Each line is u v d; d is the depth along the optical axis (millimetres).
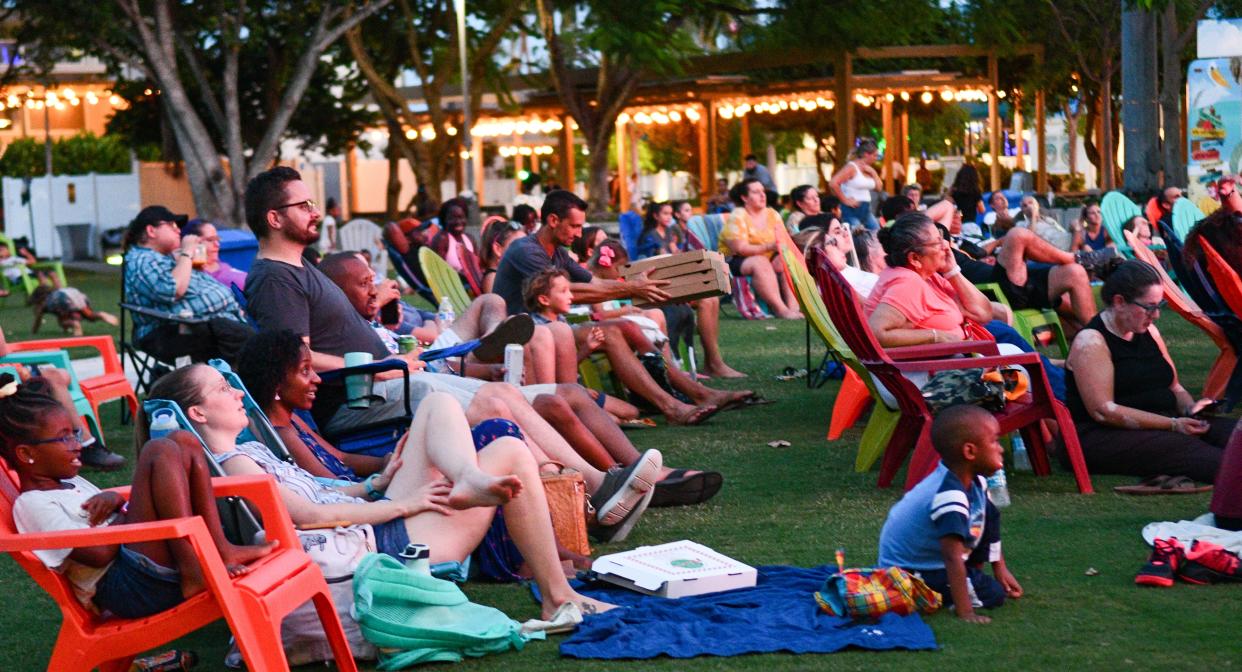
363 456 5590
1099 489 6434
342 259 6812
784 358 11617
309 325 6074
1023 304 9641
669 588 4773
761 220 15133
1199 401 6461
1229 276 7527
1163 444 6379
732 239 15008
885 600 4406
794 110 33500
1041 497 6316
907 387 6355
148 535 3576
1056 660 4023
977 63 30594
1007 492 6277
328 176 41438
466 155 26547
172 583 3730
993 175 30500
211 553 3656
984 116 35469
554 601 4609
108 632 3736
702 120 32812
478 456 4609
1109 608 4547
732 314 15609
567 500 5355
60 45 26922
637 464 5602
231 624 3641
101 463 7527
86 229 34312
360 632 4289
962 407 4492
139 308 8477
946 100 32281
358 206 43562
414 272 13734
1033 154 35344
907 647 4160
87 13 24281
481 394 5453
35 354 7855
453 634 4246
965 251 10898
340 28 25500
